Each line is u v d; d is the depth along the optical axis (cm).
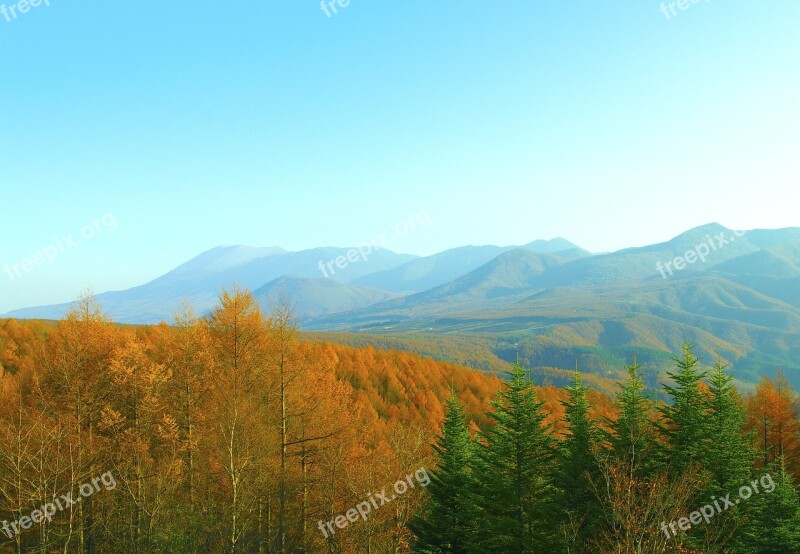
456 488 2931
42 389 2680
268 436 2597
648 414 2847
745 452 2658
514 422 2472
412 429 4522
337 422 3023
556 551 2227
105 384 2756
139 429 2720
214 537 2578
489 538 2378
